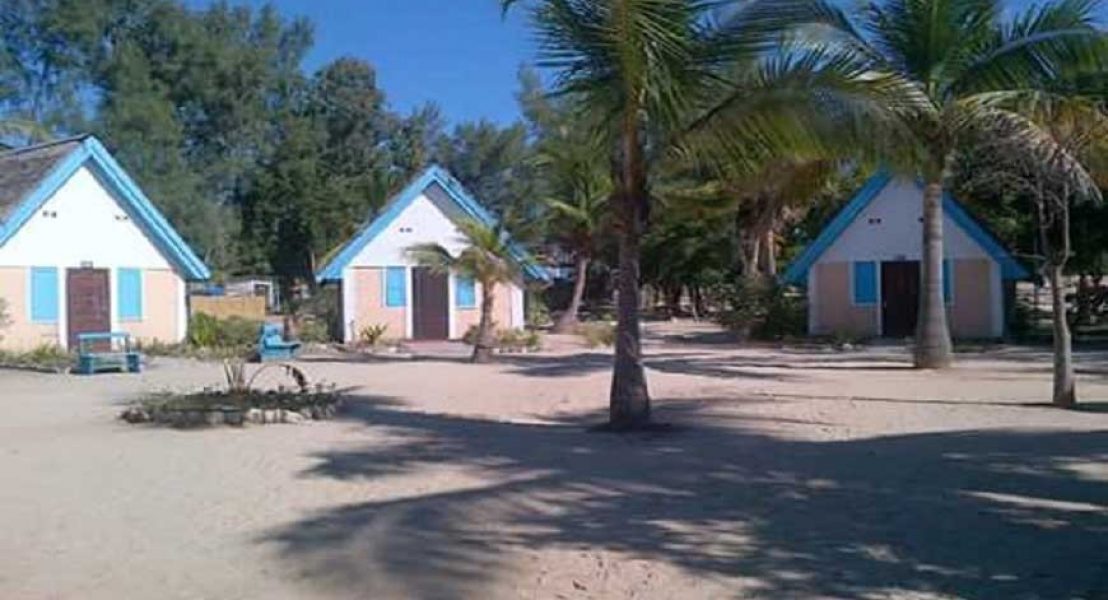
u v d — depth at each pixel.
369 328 31.97
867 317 30.81
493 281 24.12
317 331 32.62
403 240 33.47
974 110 16.62
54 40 52.81
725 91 12.35
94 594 6.41
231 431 12.95
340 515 8.35
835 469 9.95
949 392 16.55
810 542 7.32
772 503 8.52
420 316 33.75
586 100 12.52
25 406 15.93
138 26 56.00
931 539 7.34
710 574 6.61
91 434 12.84
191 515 8.44
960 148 18.84
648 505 8.54
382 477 9.90
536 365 22.44
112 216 28.48
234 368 17.52
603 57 12.06
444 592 6.34
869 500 8.57
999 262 29.23
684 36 11.76
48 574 6.84
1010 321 30.36
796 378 19.06
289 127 62.19
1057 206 16.75
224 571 6.86
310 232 60.06
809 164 22.75
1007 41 18.98
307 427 13.31
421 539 7.55
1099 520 7.80
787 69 12.14
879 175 29.47
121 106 52.03
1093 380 18.06
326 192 60.34
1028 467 9.80
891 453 10.77
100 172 28.08
